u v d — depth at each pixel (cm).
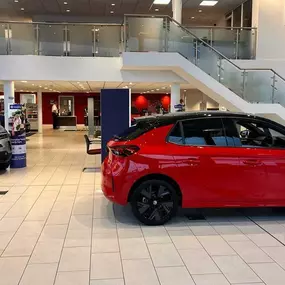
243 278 300
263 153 429
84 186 641
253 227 426
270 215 471
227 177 424
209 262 331
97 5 1531
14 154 827
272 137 448
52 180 693
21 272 312
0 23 1110
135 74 1169
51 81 1184
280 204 436
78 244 374
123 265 325
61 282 294
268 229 419
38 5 1527
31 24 1120
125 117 744
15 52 1125
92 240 385
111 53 1160
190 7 1563
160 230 415
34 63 1127
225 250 358
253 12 1291
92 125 1711
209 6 1547
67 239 388
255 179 427
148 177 425
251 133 443
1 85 1453
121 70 1160
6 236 397
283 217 464
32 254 349
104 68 1155
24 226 429
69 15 1717
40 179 702
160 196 429
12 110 826
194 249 361
